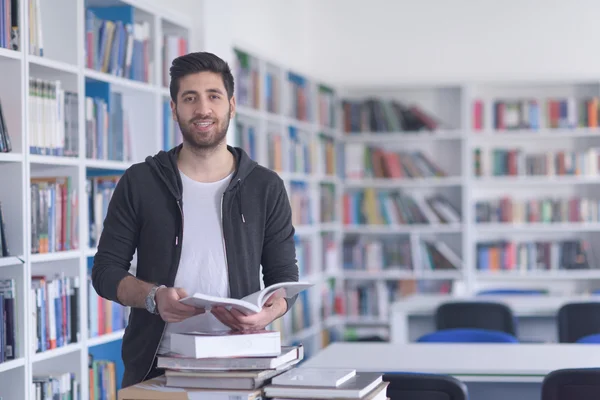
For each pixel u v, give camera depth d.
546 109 7.92
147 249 2.37
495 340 4.67
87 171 4.61
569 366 3.64
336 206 8.22
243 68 6.29
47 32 4.09
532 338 6.54
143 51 4.77
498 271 7.91
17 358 3.54
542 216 7.89
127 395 1.97
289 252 2.48
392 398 2.84
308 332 7.33
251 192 2.42
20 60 3.59
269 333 2.02
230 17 5.87
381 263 8.12
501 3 8.19
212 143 2.32
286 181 7.03
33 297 3.65
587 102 7.86
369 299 8.11
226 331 2.08
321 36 8.43
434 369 3.60
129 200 2.36
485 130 7.97
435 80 8.02
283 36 7.77
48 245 3.80
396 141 8.39
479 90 8.27
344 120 8.26
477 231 8.23
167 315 2.08
